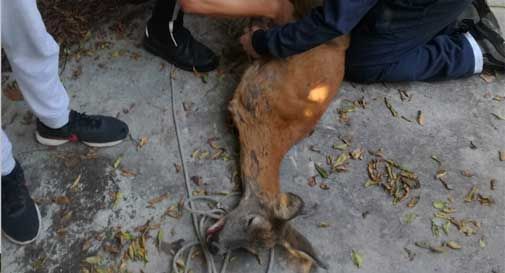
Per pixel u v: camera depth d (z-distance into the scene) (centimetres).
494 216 238
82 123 239
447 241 229
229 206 234
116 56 284
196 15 303
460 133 266
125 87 273
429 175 250
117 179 241
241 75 280
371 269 221
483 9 294
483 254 227
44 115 216
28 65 189
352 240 228
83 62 281
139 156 248
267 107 239
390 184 245
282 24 262
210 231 213
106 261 218
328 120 266
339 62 248
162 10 258
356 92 279
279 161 237
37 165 243
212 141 254
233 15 258
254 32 252
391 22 247
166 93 271
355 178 246
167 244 222
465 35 286
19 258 217
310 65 239
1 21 168
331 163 250
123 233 224
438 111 274
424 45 278
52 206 232
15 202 210
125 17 301
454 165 254
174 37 267
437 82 286
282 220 210
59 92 214
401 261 223
